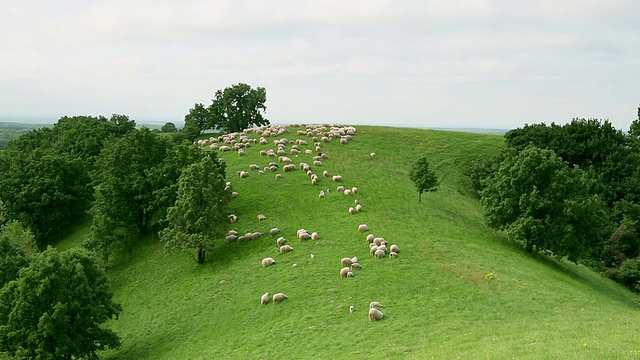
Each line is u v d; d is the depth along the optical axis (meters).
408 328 36.72
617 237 79.00
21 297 44.16
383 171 100.56
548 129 108.50
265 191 85.50
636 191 90.25
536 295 42.91
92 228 73.88
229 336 43.25
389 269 51.06
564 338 27.48
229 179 92.62
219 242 69.50
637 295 64.31
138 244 77.88
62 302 44.81
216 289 55.78
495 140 131.38
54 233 92.31
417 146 122.69
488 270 50.03
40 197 90.50
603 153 98.94
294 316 43.66
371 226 66.62
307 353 35.41
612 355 21.95
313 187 86.31
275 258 59.81
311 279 51.41
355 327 38.69
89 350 44.78
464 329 34.69
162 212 77.81
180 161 80.69
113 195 77.88
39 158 100.19
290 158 103.62
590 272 70.88
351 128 134.12
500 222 67.81
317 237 64.12
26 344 43.59
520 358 23.72
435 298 43.03
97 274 50.06
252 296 50.91
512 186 66.44
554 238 61.75
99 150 124.75
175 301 56.12
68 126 141.50
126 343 49.00
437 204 82.12
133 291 62.94
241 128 156.88
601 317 35.78
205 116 158.25
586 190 66.38
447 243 59.88
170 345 45.56
